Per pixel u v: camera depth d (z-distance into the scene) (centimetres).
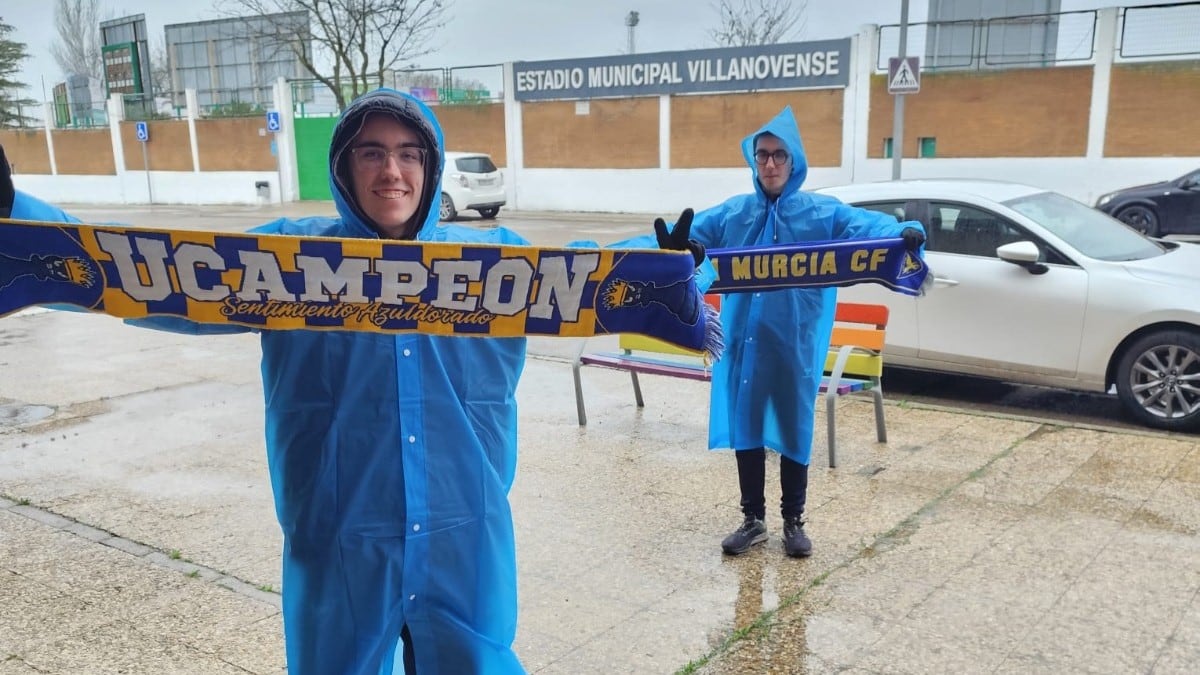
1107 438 562
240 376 776
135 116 3634
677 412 655
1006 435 576
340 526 202
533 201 2781
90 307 200
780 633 346
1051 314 620
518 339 220
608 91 2580
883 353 693
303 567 205
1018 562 397
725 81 2395
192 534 447
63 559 420
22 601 379
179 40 4172
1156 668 314
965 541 421
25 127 4041
